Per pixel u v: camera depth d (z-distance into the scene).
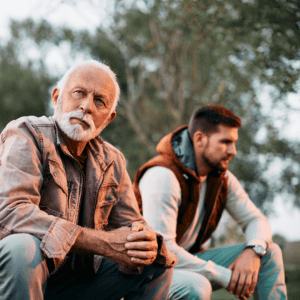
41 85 16.50
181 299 2.29
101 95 1.88
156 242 1.77
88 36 15.14
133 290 1.94
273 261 2.71
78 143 1.89
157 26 13.19
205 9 5.18
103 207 1.95
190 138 2.86
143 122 16.16
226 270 2.56
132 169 15.92
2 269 1.51
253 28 4.76
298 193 8.77
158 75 15.44
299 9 4.30
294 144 7.06
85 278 1.90
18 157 1.71
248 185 9.28
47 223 1.61
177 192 2.65
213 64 11.81
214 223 2.96
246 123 9.42
